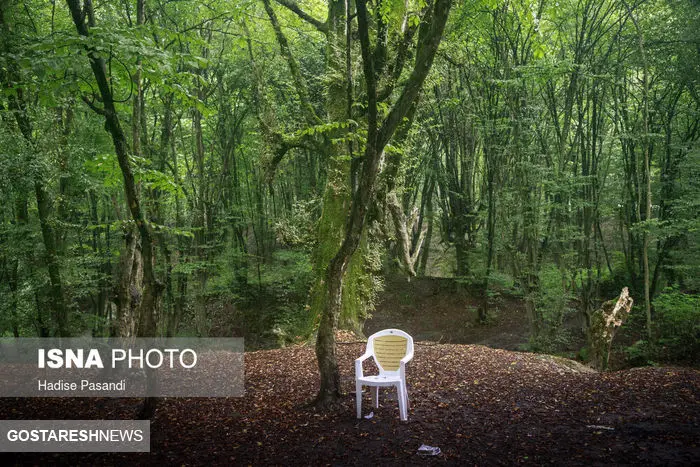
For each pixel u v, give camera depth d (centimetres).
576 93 1419
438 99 1609
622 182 1673
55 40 462
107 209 1470
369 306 1200
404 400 549
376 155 544
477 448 468
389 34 941
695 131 1576
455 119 1833
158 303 560
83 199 1370
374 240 1200
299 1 1408
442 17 502
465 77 1623
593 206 1370
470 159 1905
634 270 1780
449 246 2103
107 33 466
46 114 859
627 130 1459
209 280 1756
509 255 1507
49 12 1142
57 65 454
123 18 1048
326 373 608
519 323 1825
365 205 561
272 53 1430
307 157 1881
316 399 610
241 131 1873
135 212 531
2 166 773
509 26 1352
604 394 659
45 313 1036
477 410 584
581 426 528
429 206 2145
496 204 1647
